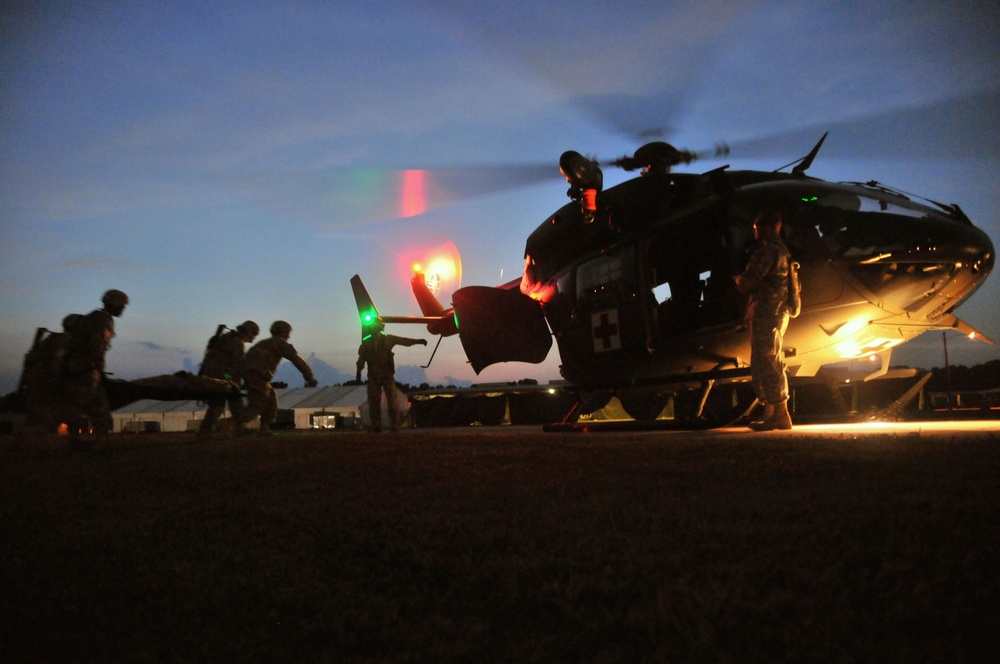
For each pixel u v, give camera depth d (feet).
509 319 34.63
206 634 5.09
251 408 33.17
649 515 7.75
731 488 9.19
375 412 36.47
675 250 27.04
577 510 8.34
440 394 57.93
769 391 20.93
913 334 25.27
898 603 4.65
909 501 7.56
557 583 5.41
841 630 4.35
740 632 4.42
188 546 8.03
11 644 5.04
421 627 4.94
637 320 26.50
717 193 24.18
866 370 30.50
